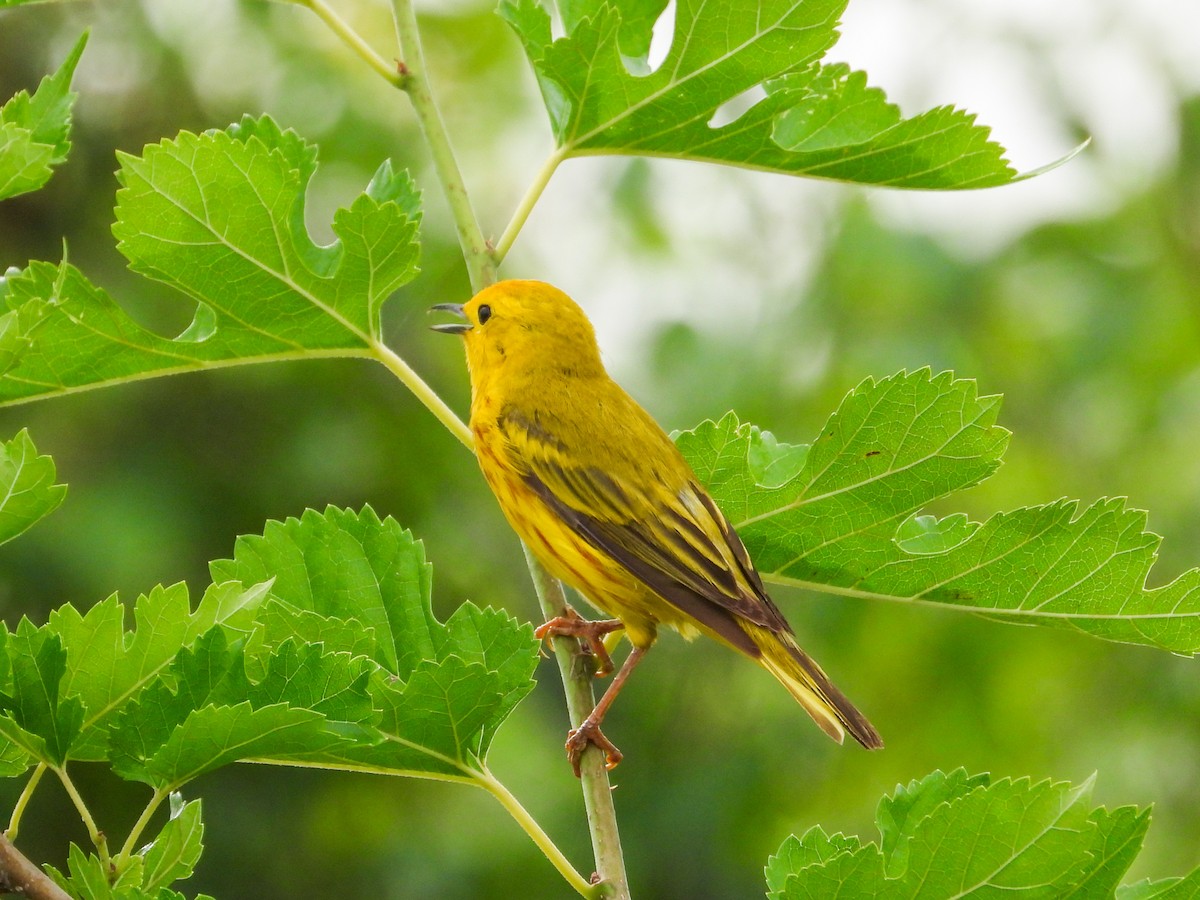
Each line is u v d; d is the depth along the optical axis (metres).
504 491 8.64
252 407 14.60
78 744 5.00
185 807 5.01
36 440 13.95
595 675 6.95
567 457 8.31
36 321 5.39
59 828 13.39
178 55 15.82
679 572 7.88
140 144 15.75
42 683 4.83
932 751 16.52
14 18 15.55
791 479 6.42
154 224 5.94
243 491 14.27
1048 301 17.22
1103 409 17.11
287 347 6.37
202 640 4.86
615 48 6.24
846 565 6.61
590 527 8.16
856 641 16.25
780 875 5.42
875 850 4.97
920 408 6.22
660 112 6.43
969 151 6.55
